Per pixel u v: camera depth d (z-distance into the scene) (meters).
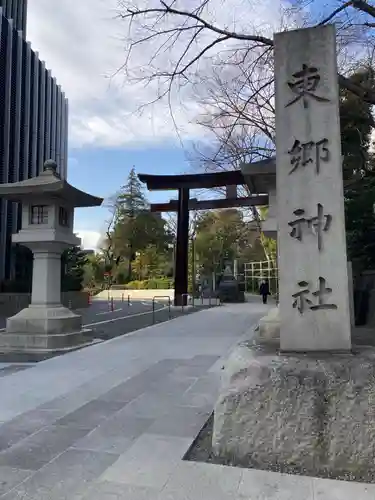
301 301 3.83
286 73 4.06
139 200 49.88
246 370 3.56
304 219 3.90
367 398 3.28
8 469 3.32
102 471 3.27
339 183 3.86
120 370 6.95
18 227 24.31
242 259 42.09
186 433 4.06
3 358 8.07
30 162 26.41
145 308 24.27
